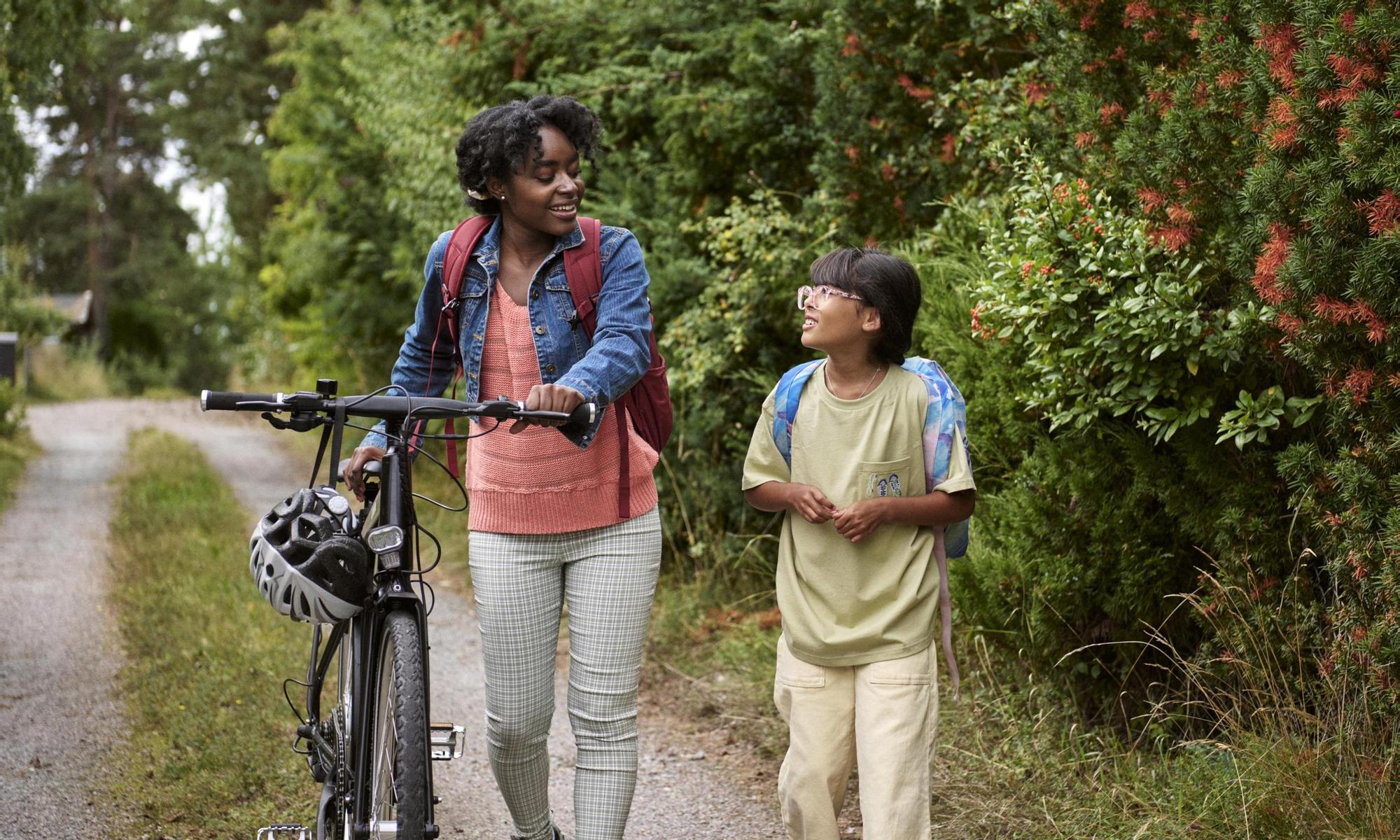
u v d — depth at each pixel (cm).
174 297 4538
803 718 293
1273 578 360
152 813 390
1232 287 357
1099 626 411
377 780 265
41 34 1119
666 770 451
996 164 482
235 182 3491
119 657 587
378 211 1390
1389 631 301
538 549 295
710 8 748
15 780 420
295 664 546
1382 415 296
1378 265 279
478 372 295
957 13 550
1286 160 303
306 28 1820
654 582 306
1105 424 391
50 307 2095
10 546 900
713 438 705
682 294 709
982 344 442
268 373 2822
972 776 396
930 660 291
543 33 841
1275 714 349
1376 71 280
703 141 714
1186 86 342
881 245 569
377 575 273
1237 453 366
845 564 289
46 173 4403
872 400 289
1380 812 309
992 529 438
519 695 298
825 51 586
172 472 1305
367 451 288
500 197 287
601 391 272
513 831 322
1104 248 367
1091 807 360
